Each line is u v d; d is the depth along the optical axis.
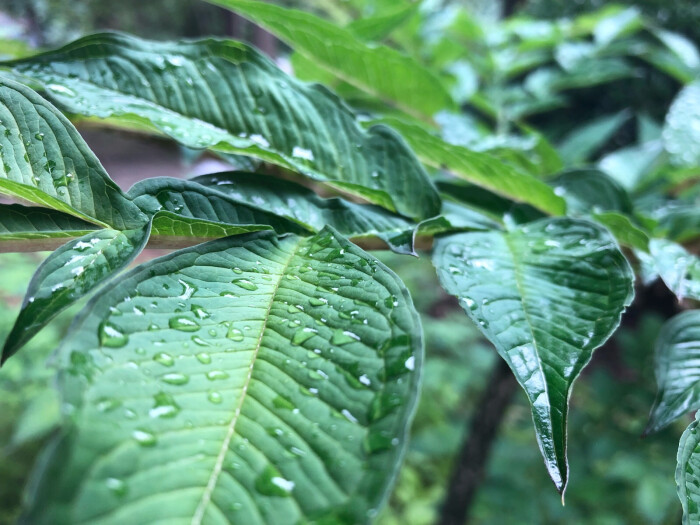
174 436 0.09
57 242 0.13
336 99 0.19
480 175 0.24
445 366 0.82
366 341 0.10
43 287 0.11
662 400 0.15
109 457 0.08
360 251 0.13
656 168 0.38
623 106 0.80
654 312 0.72
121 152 0.72
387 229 0.17
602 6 0.77
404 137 0.23
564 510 0.59
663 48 0.60
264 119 0.18
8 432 0.59
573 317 0.13
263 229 0.14
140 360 0.10
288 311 0.11
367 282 0.12
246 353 0.10
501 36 0.57
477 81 0.58
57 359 0.09
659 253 0.19
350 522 0.08
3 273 0.61
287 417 0.09
